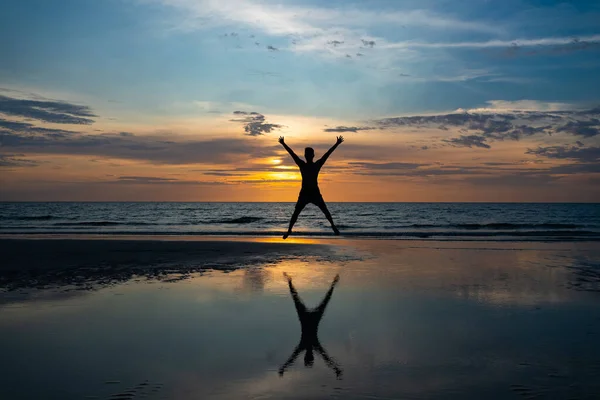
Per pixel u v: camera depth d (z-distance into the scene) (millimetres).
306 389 3248
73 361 3854
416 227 28359
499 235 19797
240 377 3482
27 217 45812
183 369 3652
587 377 3465
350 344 4305
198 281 7719
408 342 4359
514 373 3551
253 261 10289
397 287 7176
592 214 60281
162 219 43469
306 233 20984
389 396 3129
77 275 8352
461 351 4086
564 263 10047
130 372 3592
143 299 6301
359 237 18969
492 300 6230
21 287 7203
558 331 4727
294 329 4816
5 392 3211
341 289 7004
